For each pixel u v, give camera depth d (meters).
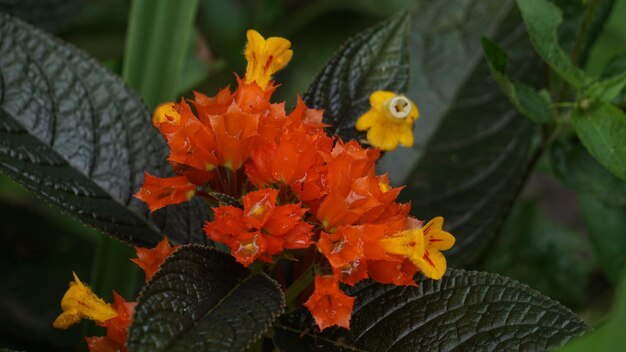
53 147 0.49
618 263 0.59
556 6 0.52
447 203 0.55
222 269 0.45
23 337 0.61
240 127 0.45
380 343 0.46
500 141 0.56
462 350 0.45
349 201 0.44
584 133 0.51
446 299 0.46
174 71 0.56
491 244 0.58
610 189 0.55
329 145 0.45
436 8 0.57
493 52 0.52
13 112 0.49
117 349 0.46
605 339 0.40
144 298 0.43
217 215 0.44
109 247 0.54
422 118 0.56
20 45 0.50
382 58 0.50
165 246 0.46
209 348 0.43
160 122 0.45
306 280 0.46
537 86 0.57
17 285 0.63
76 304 0.45
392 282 0.44
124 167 0.50
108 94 0.50
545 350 0.45
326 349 0.46
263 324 0.43
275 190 0.44
